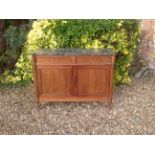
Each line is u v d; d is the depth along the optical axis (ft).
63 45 11.00
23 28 12.98
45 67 9.56
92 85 9.84
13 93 11.62
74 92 9.93
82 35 10.75
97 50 10.02
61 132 8.75
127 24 11.14
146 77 13.76
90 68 9.59
